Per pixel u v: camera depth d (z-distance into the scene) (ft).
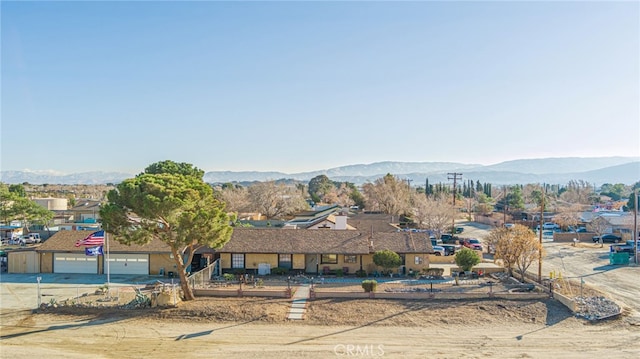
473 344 90.43
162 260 151.02
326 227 184.03
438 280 139.64
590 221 275.18
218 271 148.56
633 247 191.42
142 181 107.45
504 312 107.45
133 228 111.45
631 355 84.64
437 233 243.40
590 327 99.30
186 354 85.30
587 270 158.92
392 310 108.47
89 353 85.71
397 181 358.43
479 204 452.76
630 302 116.78
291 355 84.84
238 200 314.14
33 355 84.69
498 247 141.38
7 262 156.25
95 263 153.17
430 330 97.96
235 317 104.58
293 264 149.38
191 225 106.22
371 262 148.25
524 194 588.50
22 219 254.47
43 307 112.16
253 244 149.69
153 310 108.68
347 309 108.78
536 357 84.02
